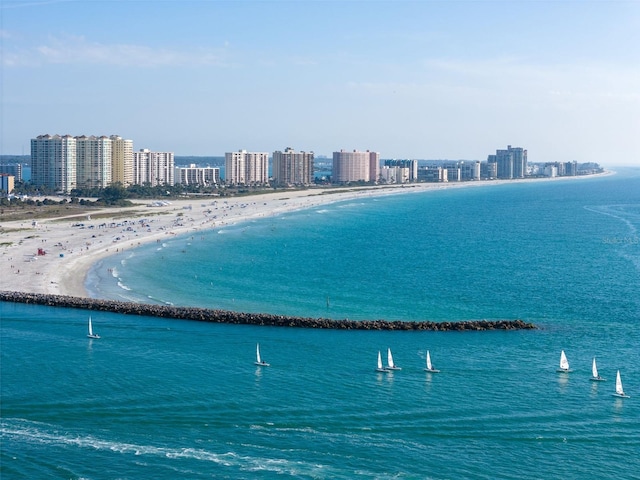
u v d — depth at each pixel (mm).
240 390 128625
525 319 185875
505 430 112500
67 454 104125
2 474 98500
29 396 125688
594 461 103062
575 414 118875
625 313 193625
